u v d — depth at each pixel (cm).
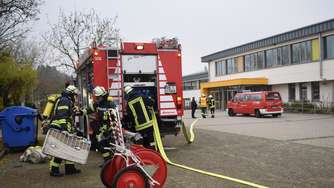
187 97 5772
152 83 1199
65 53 2697
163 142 1365
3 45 2105
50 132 739
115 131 678
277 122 2188
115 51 1159
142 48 1178
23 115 1258
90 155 1129
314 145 1199
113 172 652
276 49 3722
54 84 4769
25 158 1061
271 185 716
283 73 3606
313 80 3266
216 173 834
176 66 1209
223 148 1198
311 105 3138
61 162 928
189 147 1241
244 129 1798
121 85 1159
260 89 3897
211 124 2161
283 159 977
